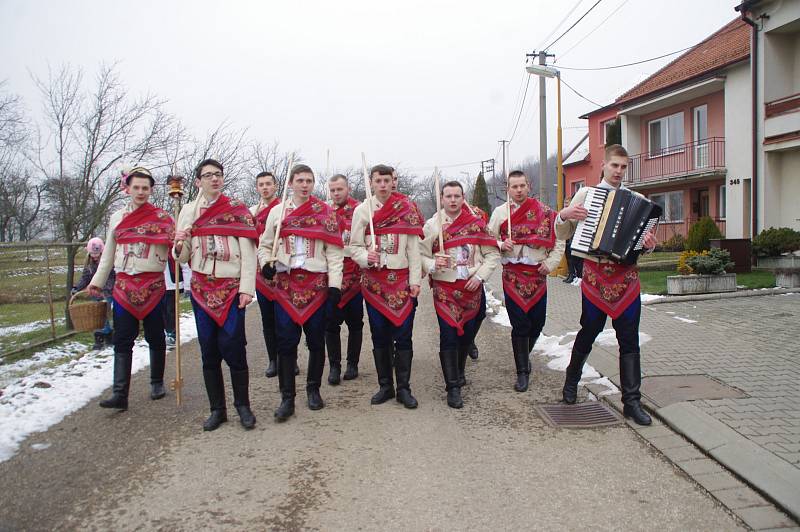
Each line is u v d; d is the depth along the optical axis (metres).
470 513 3.19
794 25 14.26
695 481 3.51
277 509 3.28
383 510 3.25
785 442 3.78
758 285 10.64
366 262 4.92
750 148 16.19
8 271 8.34
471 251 5.14
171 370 6.48
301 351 7.61
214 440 4.33
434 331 8.69
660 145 21.03
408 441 4.25
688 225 19.95
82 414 4.98
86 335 8.47
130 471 3.81
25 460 4.00
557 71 16.11
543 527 3.03
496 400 5.20
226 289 4.50
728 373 5.37
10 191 20.19
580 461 3.84
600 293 4.64
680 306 9.08
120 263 4.99
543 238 5.46
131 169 5.09
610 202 4.51
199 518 3.20
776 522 3.02
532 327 5.67
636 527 3.01
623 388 4.64
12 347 7.38
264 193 6.46
